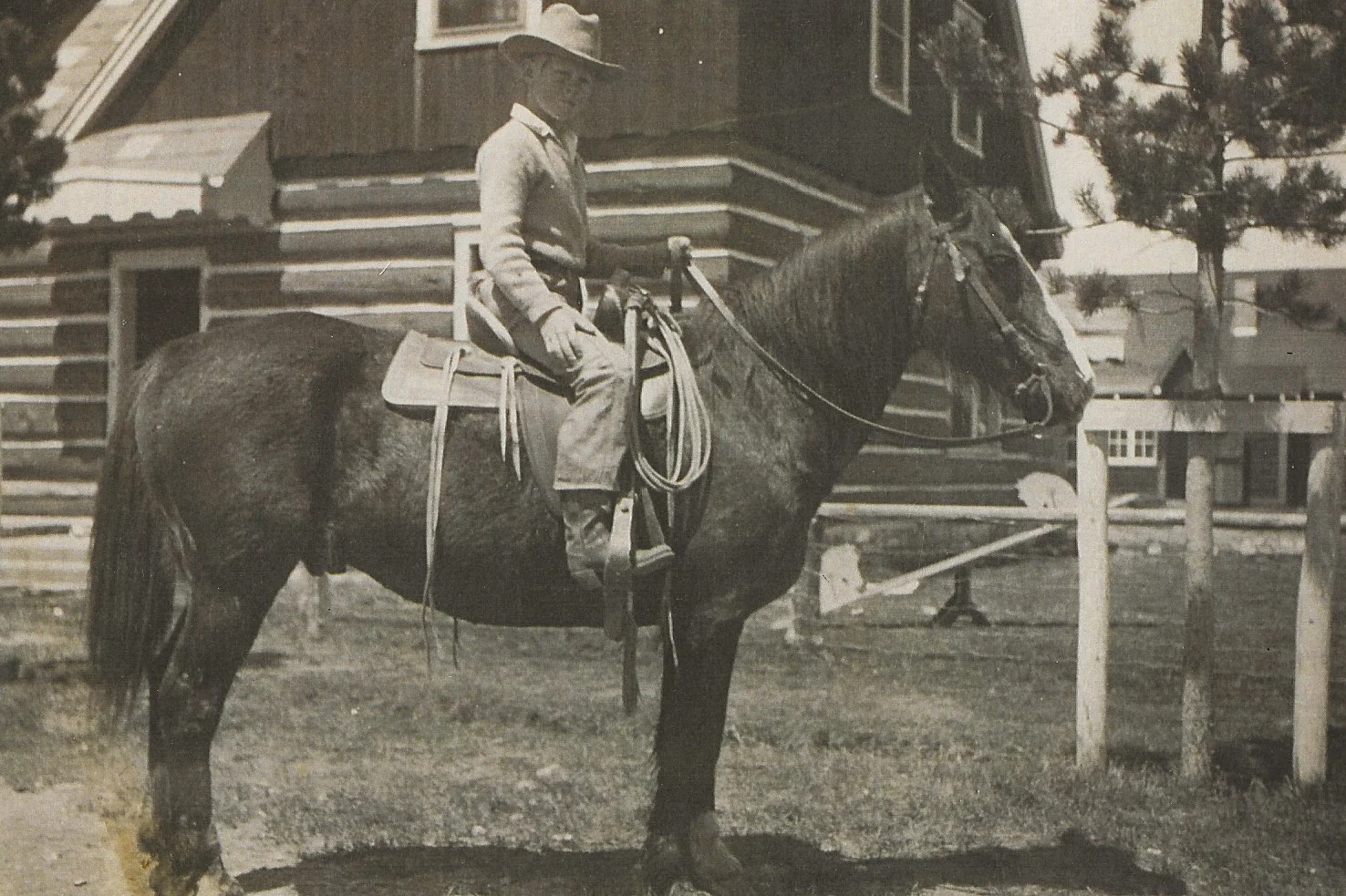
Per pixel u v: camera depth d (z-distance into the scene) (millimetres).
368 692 6445
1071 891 3635
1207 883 3697
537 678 6891
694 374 3521
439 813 4434
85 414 10539
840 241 3574
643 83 8867
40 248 10695
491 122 9344
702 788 3498
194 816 3361
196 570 3406
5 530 10180
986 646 7691
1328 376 16984
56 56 10891
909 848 4051
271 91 9898
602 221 8969
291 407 3412
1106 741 4934
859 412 3592
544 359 3473
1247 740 5375
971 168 13164
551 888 3699
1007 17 11086
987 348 3461
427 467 3406
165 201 9281
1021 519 6871
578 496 3295
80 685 6270
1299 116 4469
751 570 3430
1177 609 9133
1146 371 19000
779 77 9422
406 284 9555
